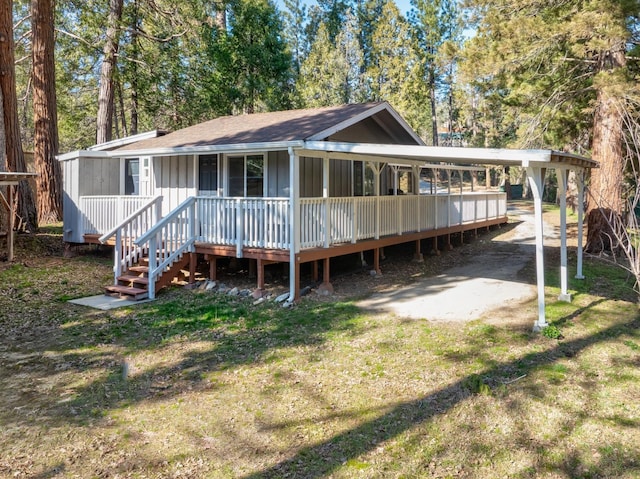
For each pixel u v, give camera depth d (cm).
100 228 1276
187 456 403
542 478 385
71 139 2831
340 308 854
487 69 1360
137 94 2409
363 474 383
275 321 775
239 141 1064
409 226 1330
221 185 1245
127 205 1192
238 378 558
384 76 3566
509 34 1288
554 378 555
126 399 505
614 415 477
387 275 1169
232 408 486
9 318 775
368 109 1188
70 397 508
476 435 443
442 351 638
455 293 966
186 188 1316
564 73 1456
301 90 3469
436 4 3825
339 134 1196
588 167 974
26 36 2038
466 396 514
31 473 376
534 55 1342
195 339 688
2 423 453
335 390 527
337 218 1029
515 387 534
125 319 779
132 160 1465
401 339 687
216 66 2617
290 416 471
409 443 428
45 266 1183
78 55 2173
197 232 1032
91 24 1923
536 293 949
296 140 909
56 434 434
